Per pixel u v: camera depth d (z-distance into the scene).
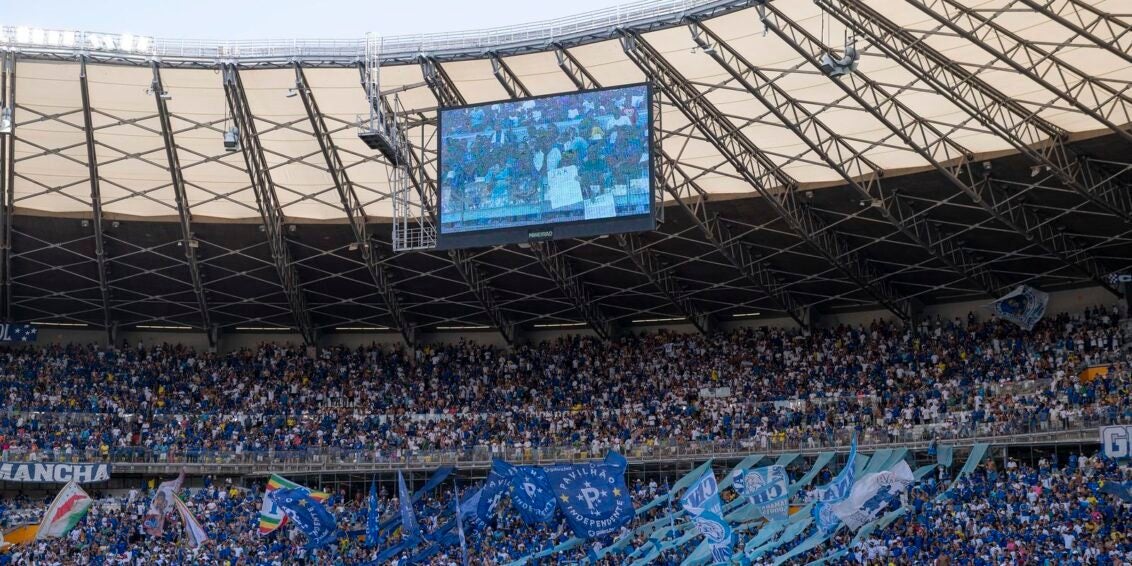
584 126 56.78
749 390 77.62
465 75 60.34
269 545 68.56
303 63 58.06
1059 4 48.94
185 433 77.88
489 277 78.69
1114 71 52.03
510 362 85.38
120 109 60.84
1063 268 71.50
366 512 71.50
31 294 78.88
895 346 77.12
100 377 81.88
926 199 63.91
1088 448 62.22
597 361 84.00
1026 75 50.88
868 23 52.91
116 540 69.31
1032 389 67.12
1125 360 66.62
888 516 58.50
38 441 74.31
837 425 71.06
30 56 56.53
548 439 76.56
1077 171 58.31
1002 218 62.06
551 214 56.66
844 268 70.81
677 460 71.62
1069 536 52.84
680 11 53.97
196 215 70.50
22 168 65.25
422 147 60.00
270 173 66.38
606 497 58.00
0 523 69.62
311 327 85.31
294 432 78.56
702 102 58.94
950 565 53.34
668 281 77.88
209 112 61.47
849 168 63.03
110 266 75.69
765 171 64.62
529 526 66.75
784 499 54.25
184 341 87.50
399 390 83.56
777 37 54.41
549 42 57.25
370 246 72.94
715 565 49.25
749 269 73.56
